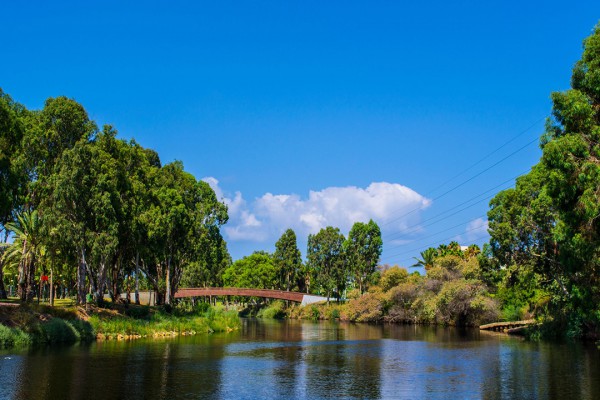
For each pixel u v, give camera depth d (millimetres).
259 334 68000
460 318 84500
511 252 56688
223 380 28109
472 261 83312
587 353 40531
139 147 69125
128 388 24828
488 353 42156
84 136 55312
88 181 52375
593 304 34812
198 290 113625
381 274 122938
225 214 88438
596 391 24594
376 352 44219
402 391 25281
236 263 166875
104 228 53094
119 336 51531
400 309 102000
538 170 51688
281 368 33531
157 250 66125
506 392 24641
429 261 125625
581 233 28203
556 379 28234
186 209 72750
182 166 85625
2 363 31734
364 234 127188
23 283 59125
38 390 23734
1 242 62719
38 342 42594
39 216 55375
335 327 88000
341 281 133250
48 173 57156
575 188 26891
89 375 28141
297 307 138125
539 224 49562
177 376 29000
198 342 51938
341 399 23281
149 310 67312
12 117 49156
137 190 61438
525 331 61594
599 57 28609
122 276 80625
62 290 105812
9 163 46094
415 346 49719
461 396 23875
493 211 58562
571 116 28094
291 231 158875
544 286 58844
